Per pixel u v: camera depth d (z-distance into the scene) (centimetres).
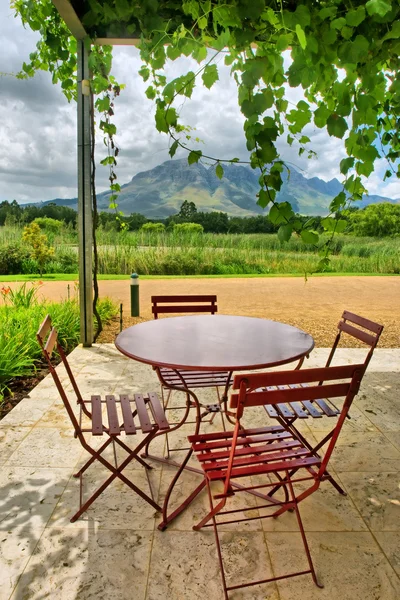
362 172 240
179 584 182
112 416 242
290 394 168
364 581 184
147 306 852
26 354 480
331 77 242
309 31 227
